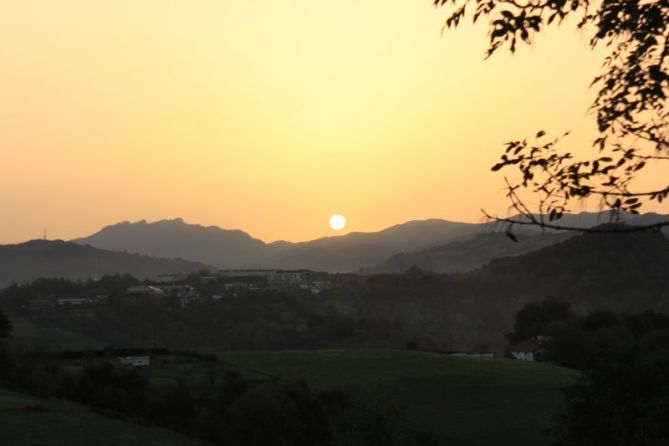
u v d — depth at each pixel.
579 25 7.45
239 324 165.75
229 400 59.34
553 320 123.44
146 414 59.78
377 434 50.94
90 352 89.94
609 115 7.56
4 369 63.12
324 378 86.62
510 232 7.00
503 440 59.62
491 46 7.62
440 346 153.25
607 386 33.38
